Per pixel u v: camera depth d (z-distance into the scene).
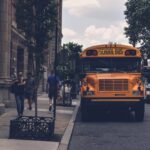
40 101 36.06
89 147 14.54
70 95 32.28
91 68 22.17
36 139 14.87
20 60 35.75
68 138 15.68
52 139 15.02
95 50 22.23
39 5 17.56
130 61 22.12
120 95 21.61
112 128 19.50
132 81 21.70
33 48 17.84
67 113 25.70
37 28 17.72
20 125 14.88
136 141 15.82
